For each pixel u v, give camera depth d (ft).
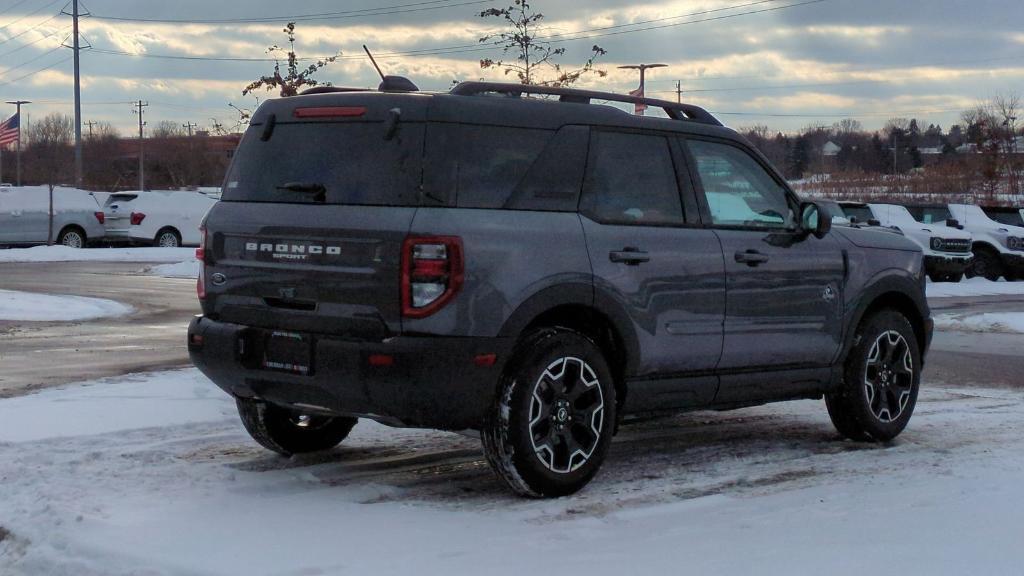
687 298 21.43
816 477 21.53
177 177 243.40
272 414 22.61
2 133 160.04
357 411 19.08
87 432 24.86
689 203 21.97
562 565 15.76
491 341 18.60
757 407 30.48
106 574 15.67
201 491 20.08
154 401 28.40
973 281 89.25
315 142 19.99
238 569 15.53
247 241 20.27
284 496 19.85
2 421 25.76
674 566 15.67
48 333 45.29
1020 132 171.63
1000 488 20.20
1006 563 15.71
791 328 23.31
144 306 57.57
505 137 19.53
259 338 20.01
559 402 19.60
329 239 19.03
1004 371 37.86
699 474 21.83
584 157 20.42
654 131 21.70
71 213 108.37
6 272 80.43
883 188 193.16
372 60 28.07
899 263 25.59
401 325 18.29
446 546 16.72
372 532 17.44
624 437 26.03
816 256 23.80
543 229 19.47
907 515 18.37
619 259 20.34
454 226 18.42
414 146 18.81
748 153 23.31
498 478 19.95
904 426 25.55
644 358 20.89
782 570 15.44
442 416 18.62
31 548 16.81
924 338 26.43
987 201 156.56
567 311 20.31
